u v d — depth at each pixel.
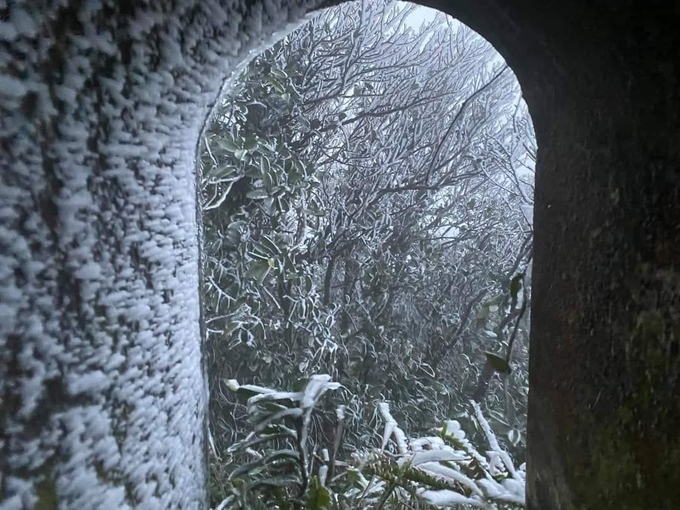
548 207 0.85
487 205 4.11
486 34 0.85
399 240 3.69
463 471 1.53
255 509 1.35
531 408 0.92
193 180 0.70
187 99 0.58
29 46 0.36
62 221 0.39
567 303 0.78
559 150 0.81
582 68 0.70
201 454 0.71
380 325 3.33
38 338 0.37
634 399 0.62
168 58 0.51
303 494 1.35
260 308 2.49
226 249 2.35
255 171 2.24
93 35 0.41
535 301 0.90
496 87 3.82
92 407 0.42
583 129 0.73
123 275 0.48
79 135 0.41
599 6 0.58
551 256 0.84
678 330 0.56
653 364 0.59
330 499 1.29
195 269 0.71
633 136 0.62
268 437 1.35
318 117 3.37
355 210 3.47
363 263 3.43
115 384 0.45
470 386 3.42
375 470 1.42
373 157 3.62
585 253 0.73
